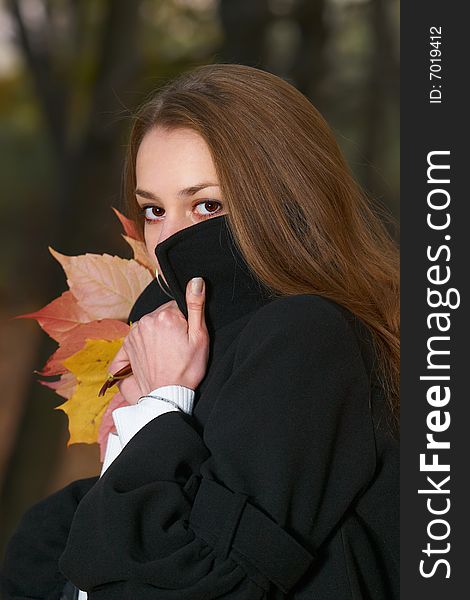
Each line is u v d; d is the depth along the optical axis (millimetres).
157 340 2631
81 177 6848
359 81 9047
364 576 2508
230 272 2668
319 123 2775
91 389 2934
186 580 2275
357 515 2539
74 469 11219
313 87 7332
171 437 2428
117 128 6840
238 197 2592
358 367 2500
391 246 3074
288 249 2629
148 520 2346
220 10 6777
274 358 2426
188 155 2635
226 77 2713
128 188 3053
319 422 2400
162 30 8430
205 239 2633
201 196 2643
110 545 2330
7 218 17922
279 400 2385
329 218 2697
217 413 2422
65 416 6961
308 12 7191
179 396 2572
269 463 2344
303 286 2643
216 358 2648
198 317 2648
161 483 2365
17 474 6887
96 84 6902
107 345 2902
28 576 2953
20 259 17156
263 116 2658
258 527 2297
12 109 17609
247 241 2594
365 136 9234
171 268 2664
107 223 6871
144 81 6898
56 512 2988
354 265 2758
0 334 15289
